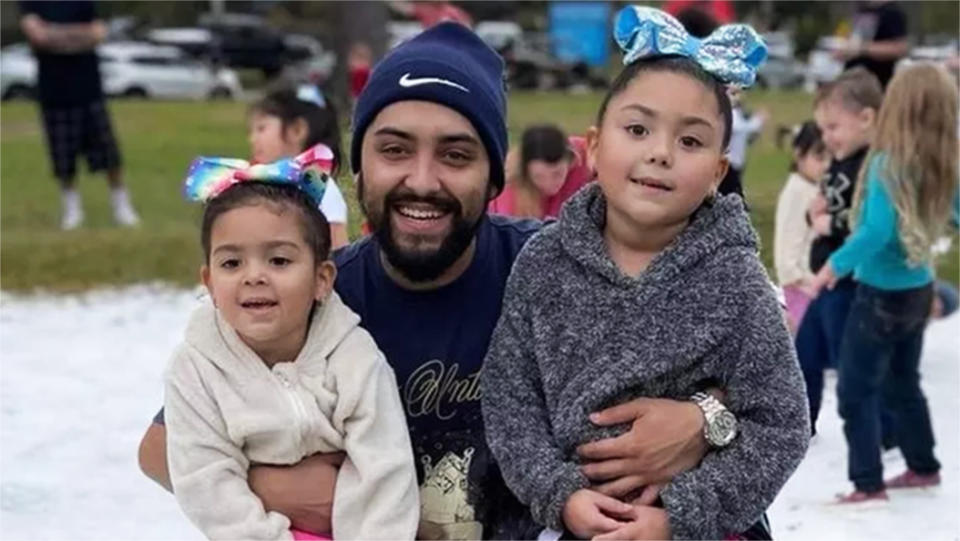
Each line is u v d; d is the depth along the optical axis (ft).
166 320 21.09
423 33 8.07
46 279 23.54
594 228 7.79
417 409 8.13
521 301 7.85
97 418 15.75
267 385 7.88
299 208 7.93
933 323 20.65
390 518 7.77
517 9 104.37
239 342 7.93
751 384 7.55
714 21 16.37
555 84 70.54
